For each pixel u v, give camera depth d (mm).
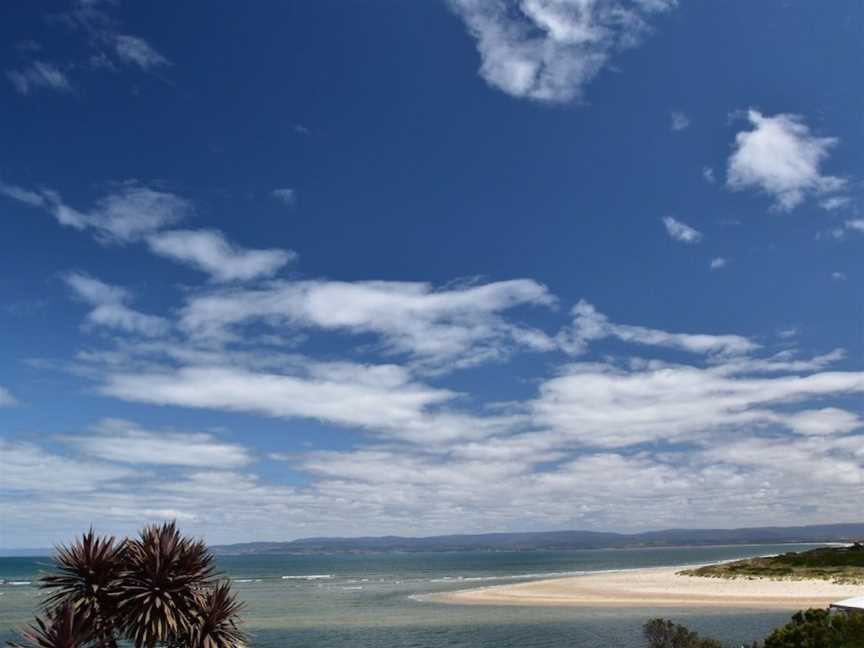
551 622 60250
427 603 82625
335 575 185000
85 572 16953
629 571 157500
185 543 17906
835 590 76000
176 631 16891
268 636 55906
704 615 60844
